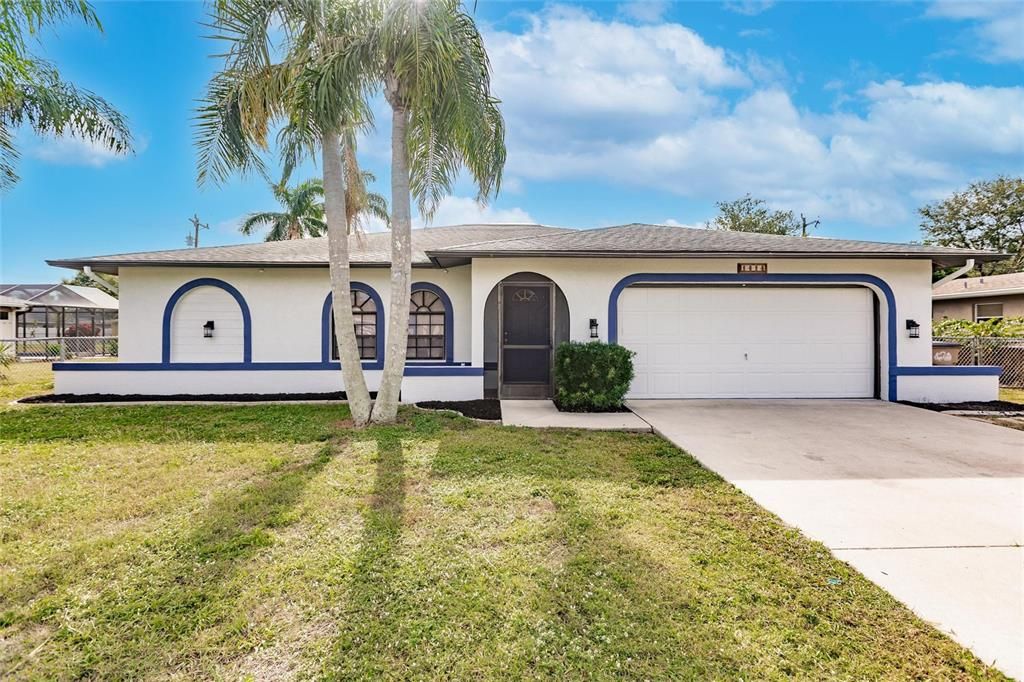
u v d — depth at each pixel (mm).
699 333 9680
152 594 2836
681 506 4137
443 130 7016
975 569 3111
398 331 7070
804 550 3365
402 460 5344
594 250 8859
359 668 2279
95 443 6070
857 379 9656
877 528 3713
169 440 6230
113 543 3414
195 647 2424
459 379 9258
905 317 9367
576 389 8398
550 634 2494
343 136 7652
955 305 20203
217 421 7336
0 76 7098
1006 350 12102
